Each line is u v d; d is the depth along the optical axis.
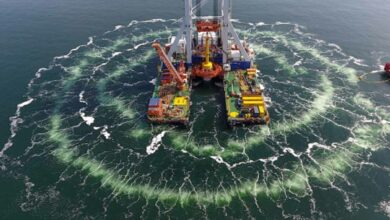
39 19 159.00
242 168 86.06
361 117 102.38
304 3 175.00
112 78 120.81
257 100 102.12
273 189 80.44
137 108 106.50
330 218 73.75
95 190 80.75
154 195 79.38
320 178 83.31
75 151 91.62
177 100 104.94
